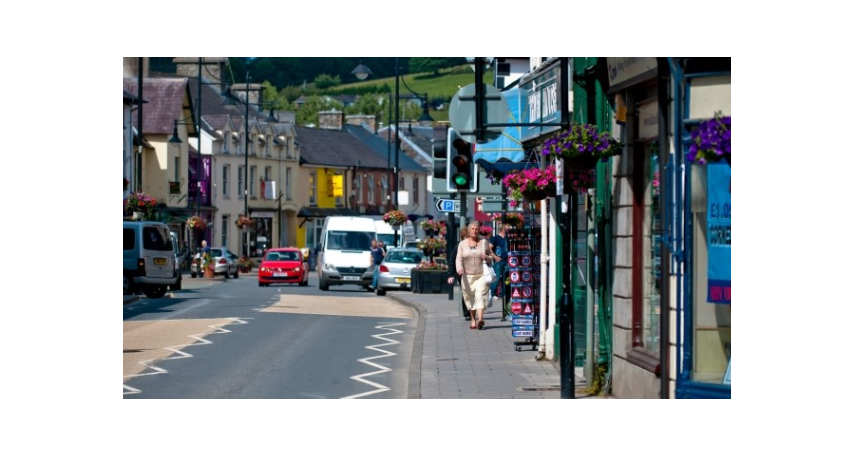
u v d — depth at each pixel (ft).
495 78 89.15
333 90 590.96
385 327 94.63
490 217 133.59
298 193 330.75
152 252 138.10
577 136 47.42
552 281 64.80
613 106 52.44
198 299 137.28
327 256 172.14
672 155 39.60
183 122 268.62
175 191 260.21
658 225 45.68
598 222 53.78
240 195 304.71
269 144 315.58
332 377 59.82
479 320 87.86
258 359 67.87
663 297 40.73
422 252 174.19
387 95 551.59
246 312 110.52
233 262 245.24
